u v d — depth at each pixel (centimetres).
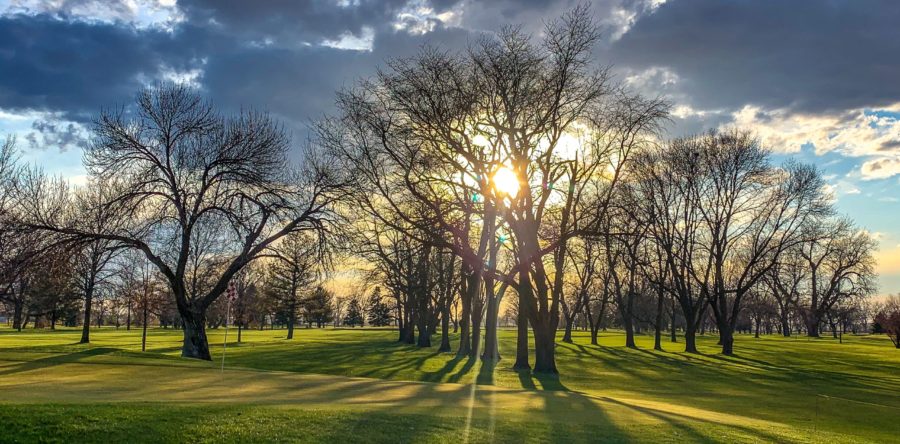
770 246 6462
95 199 4203
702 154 5847
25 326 10275
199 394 1691
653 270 7281
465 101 3139
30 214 3475
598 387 3075
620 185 3962
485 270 3491
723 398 2741
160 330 11431
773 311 10638
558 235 3728
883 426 2084
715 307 6225
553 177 3497
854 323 17400
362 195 3478
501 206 3434
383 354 5028
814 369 4697
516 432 1298
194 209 3562
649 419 1639
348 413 1348
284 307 8900
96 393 1614
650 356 5641
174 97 3497
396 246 5469
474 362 4309
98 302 6281
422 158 3238
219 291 3644
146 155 3428
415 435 1189
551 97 3169
